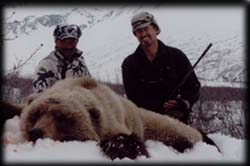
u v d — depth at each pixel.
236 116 5.87
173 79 4.43
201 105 5.99
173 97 4.33
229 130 5.43
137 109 3.46
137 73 4.44
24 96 5.43
